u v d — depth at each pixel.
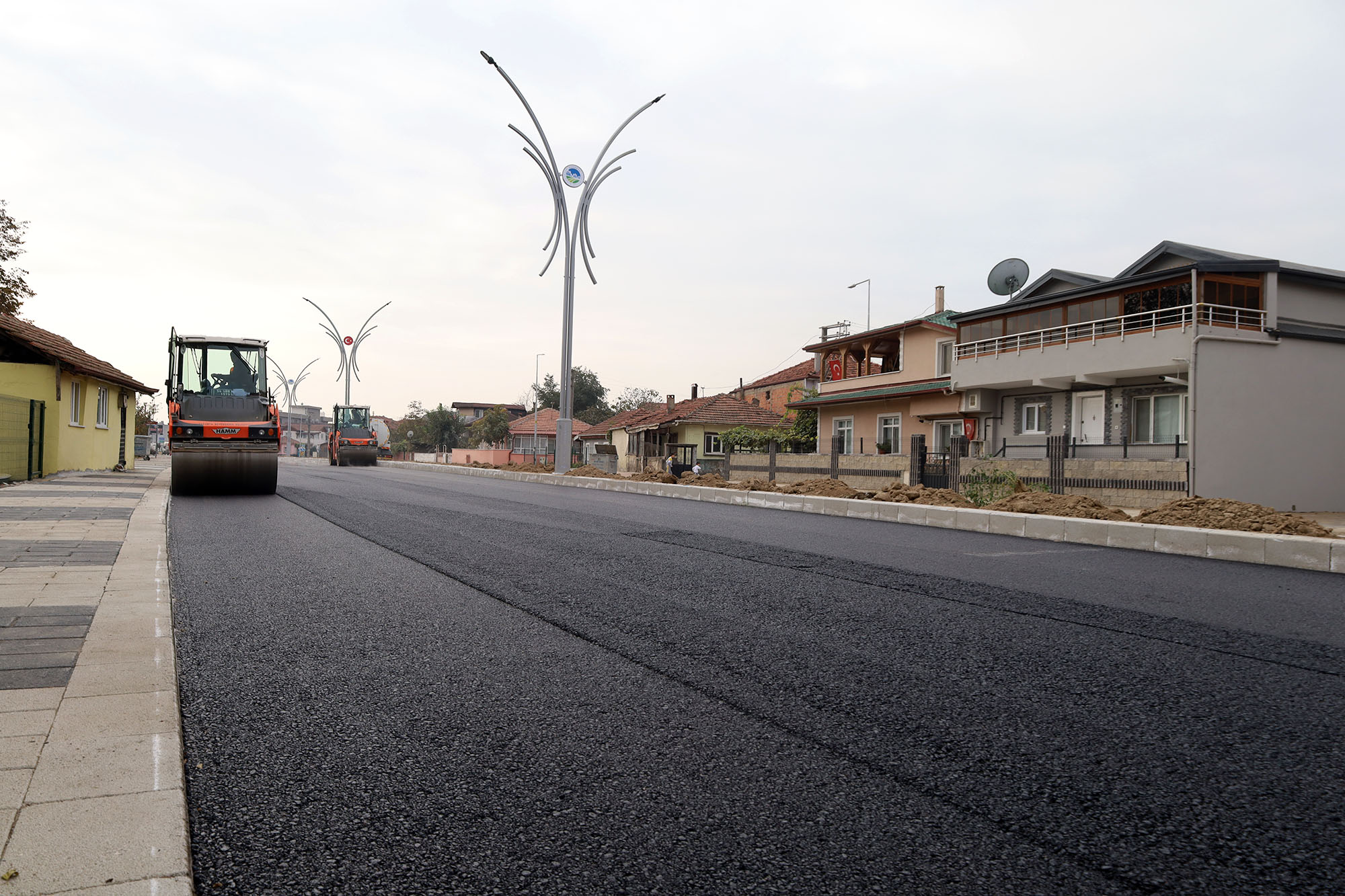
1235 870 2.15
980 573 7.25
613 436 61.09
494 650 4.30
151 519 10.00
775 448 29.14
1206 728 3.24
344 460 44.06
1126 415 23.38
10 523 9.19
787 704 3.48
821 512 14.55
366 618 5.03
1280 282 21.38
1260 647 4.61
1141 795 2.61
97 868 1.98
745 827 2.35
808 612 5.37
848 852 2.21
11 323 20.77
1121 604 5.84
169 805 2.34
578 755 2.88
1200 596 6.23
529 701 3.46
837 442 26.48
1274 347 19.06
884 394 31.62
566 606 5.46
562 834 2.29
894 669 4.05
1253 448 18.64
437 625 4.86
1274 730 3.22
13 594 5.34
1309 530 9.70
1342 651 4.52
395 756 2.84
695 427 44.69
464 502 14.59
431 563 7.21
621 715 3.30
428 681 3.74
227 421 15.32
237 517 11.12
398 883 2.02
